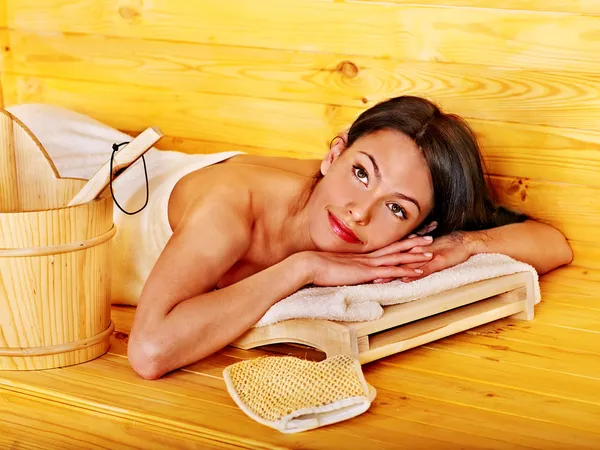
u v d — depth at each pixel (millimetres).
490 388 1740
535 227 2398
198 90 2820
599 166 2428
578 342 1981
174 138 2895
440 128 1951
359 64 2605
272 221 1996
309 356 1865
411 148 1908
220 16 2734
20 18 2980
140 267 2094
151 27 2828
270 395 1604
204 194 1927
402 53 2553
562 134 2447
